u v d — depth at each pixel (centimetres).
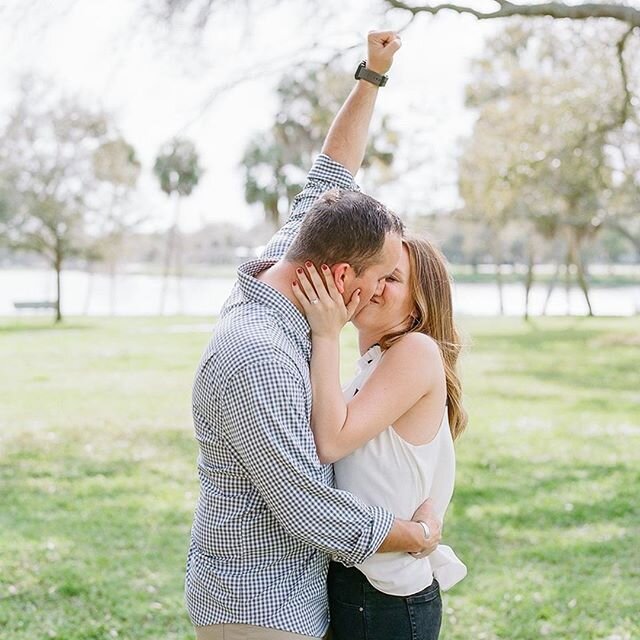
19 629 424
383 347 218
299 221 247
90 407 1161
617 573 505
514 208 2847
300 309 198
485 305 4631
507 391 1312
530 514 635
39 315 3725
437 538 208
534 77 2039
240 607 195
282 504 186
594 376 1503
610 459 816
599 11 754
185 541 573
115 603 459
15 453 861
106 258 3356
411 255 219
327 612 212
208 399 192
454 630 429
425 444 208
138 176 3184
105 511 647
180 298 4581
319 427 194
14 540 566
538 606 456
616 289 6512
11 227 3069
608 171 2358
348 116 265
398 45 262
